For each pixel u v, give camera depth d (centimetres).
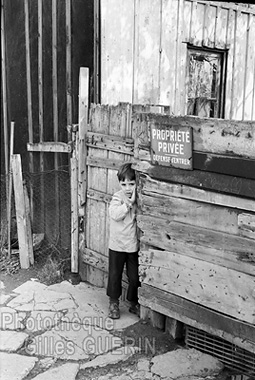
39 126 640
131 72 580
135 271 433
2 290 493
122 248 423
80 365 361
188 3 621
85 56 553
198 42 643
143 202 399
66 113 589
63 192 602
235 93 702
